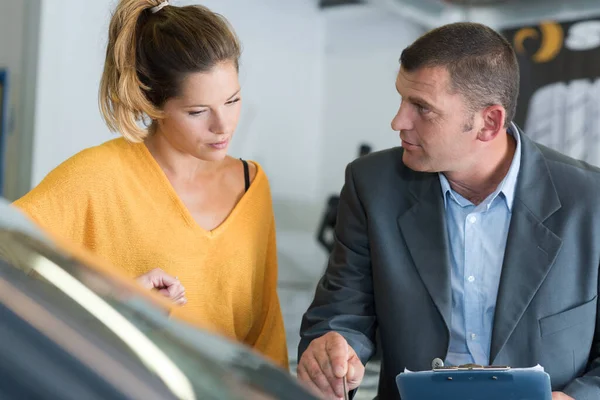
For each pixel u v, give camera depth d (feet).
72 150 19.79
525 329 5.27
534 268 5.30
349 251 5.90
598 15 24.97
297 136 29.91
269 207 5.70
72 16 19.57
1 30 19.93
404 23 28.60
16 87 19.42
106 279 1.82
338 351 4.57
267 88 28.71
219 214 5.42
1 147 18.93
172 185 5.27
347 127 30.09
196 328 1.87
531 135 26.13
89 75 20.01
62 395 1.44
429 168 5.47
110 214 5.04
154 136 5.28
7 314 1.50
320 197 30.27
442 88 5.18
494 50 5.32
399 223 5.68
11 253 1.70
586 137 25.32
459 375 3.99
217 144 4.97
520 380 3.92
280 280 28.91
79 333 1.57
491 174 5.56
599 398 5.03
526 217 5.41
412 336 5.51
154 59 4.80
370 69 29.58
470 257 5.52
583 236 5.39
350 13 29.76
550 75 25.86
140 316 1.75
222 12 26.40
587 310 5.33
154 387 1.55
